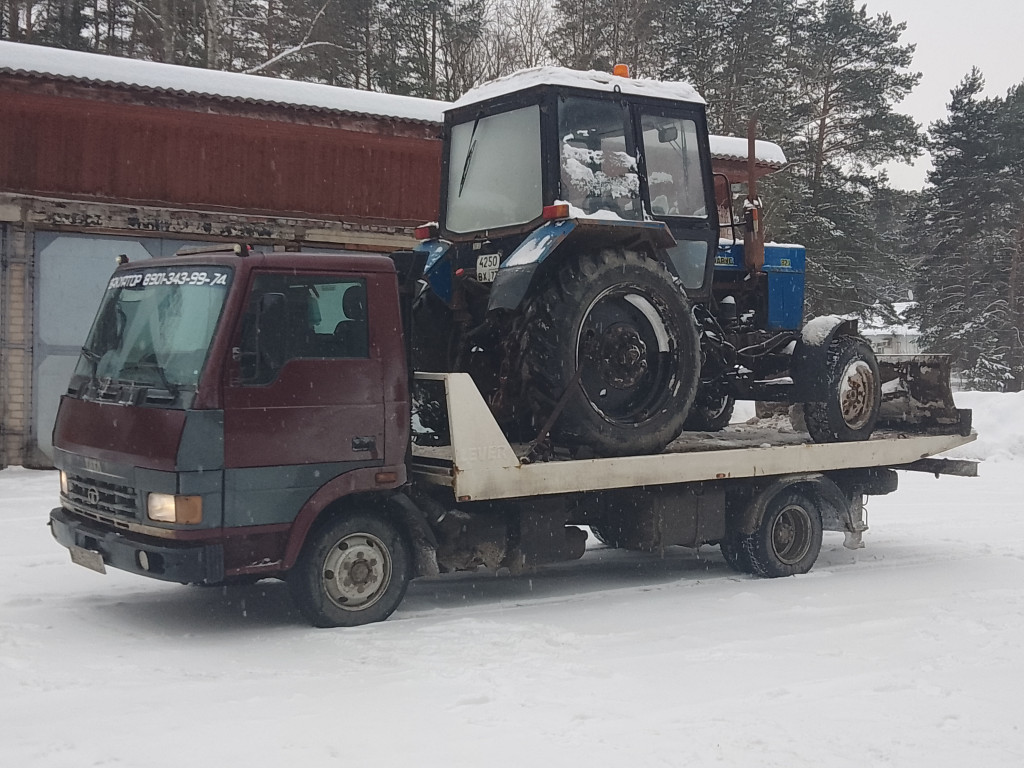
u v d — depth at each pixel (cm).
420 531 625
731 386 858
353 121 1292
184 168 1271
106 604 657
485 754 403
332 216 1359
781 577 781
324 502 585
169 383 568
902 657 549
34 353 1204
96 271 1230
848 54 3353
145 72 1173
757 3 3066
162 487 551
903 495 1200
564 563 841
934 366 914
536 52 3050
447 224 791
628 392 711
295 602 600
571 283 669
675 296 711
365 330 605
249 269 572
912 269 3847
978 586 742
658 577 786
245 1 2677
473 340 752
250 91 1222
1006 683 505
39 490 1068
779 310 882
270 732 425
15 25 2436
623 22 2897
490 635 579
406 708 455
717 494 756
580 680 500
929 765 402
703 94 2972
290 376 577
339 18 2822
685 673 514
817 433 832
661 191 771
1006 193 4169
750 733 430
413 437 661
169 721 437
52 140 1201
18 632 574
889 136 3325
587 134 726
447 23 3055
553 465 647
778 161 1525
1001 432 1588
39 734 420
